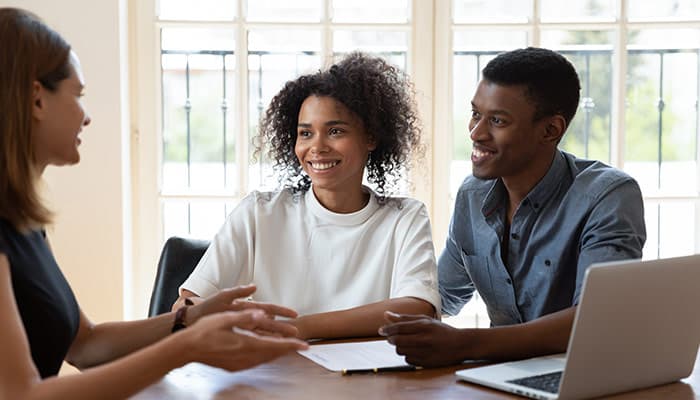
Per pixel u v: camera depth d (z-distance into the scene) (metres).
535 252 2.12
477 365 1.65
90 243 3.08
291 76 3.21
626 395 1.49
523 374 1.54
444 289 2.42
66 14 3.03
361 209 2.20
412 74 3.20
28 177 1.40
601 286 1.38
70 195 3.07
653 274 1.44
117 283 3.09
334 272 2.15
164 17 3.20
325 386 1.50
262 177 3.22
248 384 1.52
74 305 1.61
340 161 2.12
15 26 1.39
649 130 3.23
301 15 3.20
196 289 2.11
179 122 3.24
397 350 1.62
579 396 1.43
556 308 2.12
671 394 1.49
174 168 3.25
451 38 3.19
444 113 3.20
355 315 1.93
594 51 3.20
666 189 3.25
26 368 1.25
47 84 1.42
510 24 3.18
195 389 1.49
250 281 2.20
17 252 1.42
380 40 3.21
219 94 3.23
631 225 1.97
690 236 3.25
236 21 3.18
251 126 3.23
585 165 2.16
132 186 3.21
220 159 3.26
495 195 2.18
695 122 3.22
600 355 1.42
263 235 2.19
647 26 3.17
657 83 3.22
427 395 1.45
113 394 1.27
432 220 3.23
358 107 2.12
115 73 3.05
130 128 3.20
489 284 2.23
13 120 1.38
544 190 2.09
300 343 1.33
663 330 1.49
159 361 1.28
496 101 2.03
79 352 1.75
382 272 2.15
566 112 2.07
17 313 1.29
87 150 3.06
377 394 1.46
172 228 3.25
